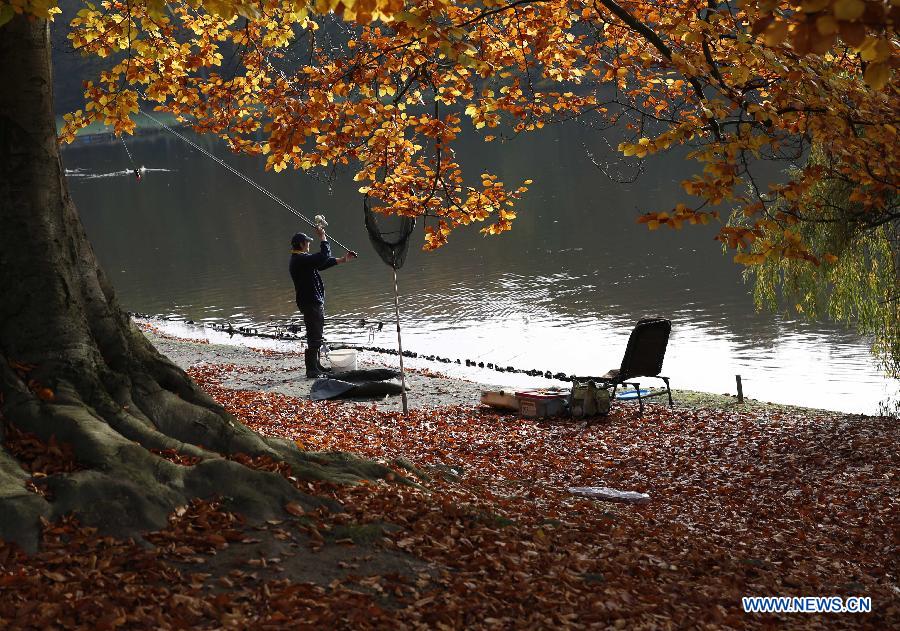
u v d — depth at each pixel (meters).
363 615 5.46
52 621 5.00
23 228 7.75
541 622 5.76
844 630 6.68
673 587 6.93
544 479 11.20
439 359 23.69
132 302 36.28
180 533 6.17
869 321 17.09
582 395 14.77
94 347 7.77
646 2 11.38
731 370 22.14
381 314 31.36
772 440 13.29
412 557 6.45
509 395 15.41
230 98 12.38
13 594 5.21
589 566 6.93
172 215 66.56
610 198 56.16
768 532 9.21
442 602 5.82
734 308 28.97
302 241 18.69
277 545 6.24
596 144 83.50
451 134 11.67
